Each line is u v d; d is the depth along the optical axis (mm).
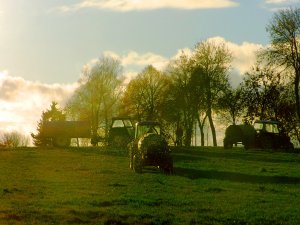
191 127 91000
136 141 35844
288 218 19031
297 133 78500
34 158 44594
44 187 26453
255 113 80750
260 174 34500
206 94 89812
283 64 78125
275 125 59625
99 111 98812
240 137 59250
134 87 99250
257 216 19250
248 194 24969
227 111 86938
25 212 19062
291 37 77625
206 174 34094
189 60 93125
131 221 17938
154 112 95750
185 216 18953
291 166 40500
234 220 18484
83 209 19844
